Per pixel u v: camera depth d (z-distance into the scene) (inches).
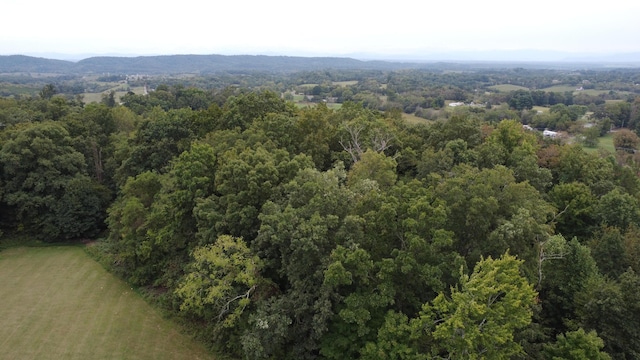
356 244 863.1
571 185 1475.1
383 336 805.9
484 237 920.3
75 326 1147.9
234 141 1513.3
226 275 995.3
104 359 1019.9
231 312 1043.3
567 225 1471.5
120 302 1272.1
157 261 1366.9
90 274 1453.0
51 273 1460.4
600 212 1393.9
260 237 956.0
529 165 1432.1
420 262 871.1
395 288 876.0
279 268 1052.5
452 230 927.0
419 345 824.3
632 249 1147.9
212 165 1330.0
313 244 871.1
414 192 958.4
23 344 1070.4
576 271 1052.5
